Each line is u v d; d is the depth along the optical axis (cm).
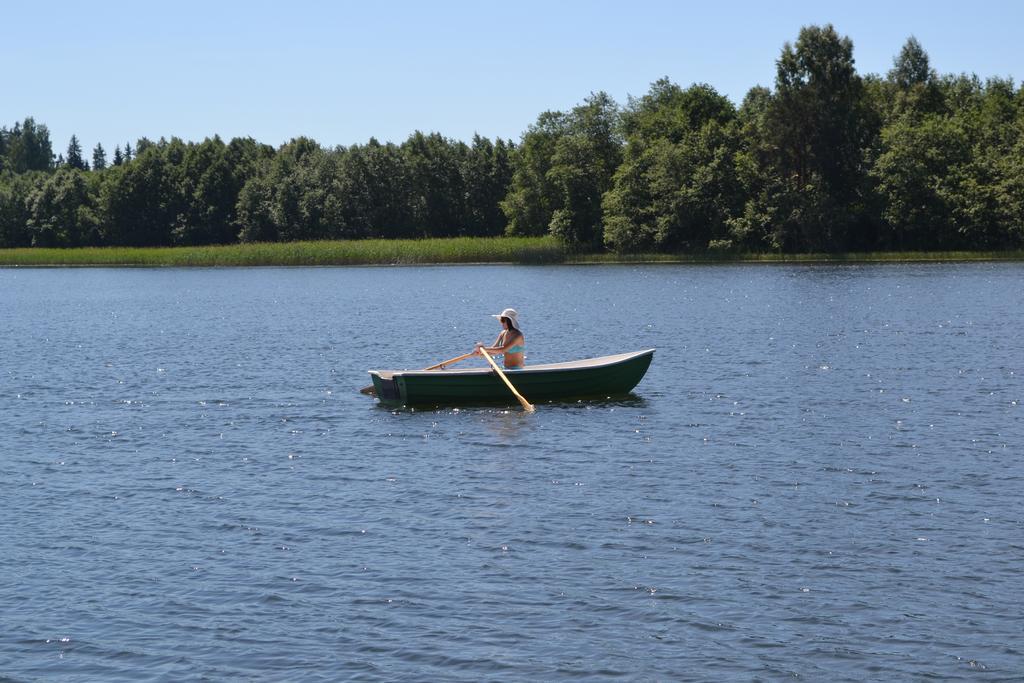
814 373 2647
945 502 1449
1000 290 5412
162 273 9312
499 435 1958
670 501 1477
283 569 1224
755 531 1332
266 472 1703
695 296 5512
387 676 958
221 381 2720
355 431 2030
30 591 1166
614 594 1130
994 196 8806
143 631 1060
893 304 4709
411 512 1448
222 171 13850
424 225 12950
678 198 9681
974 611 1071
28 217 14112
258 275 8669
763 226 9475
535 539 1316
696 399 2298
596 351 3247
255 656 1002
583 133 10856
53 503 1523
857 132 9544
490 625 1059
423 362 3084
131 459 1816
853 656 981
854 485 1547
